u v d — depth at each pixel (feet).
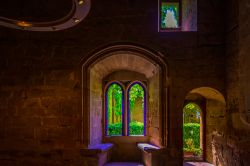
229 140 19.19
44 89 20.22
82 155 19.69
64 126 19.94
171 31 20.30
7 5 20.54
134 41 20.25
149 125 25.99
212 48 20.07
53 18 20.45
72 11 15.46
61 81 20.25
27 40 20.56
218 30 20.15
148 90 26.45
